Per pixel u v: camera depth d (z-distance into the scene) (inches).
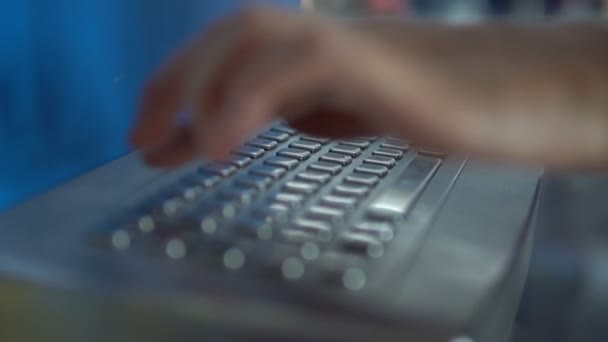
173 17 17.4
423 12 35.1
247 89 9.3
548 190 32.5
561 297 28.2
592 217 30.8
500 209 10.9
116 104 15.1
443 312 7.7
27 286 8.4
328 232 9.4
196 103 9.5
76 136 14.0
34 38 12.8
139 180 11.6
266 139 13.3
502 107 10.2
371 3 31.4
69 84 13.7
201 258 8.7
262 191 11.0
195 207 10.3
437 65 10.4
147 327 8.0
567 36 11.5
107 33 14.8
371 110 10.1
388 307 7.7
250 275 8.3
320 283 8.1
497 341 8.6
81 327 8.2
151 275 8.3
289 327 7.6
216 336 7.8
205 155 9.4
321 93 10.0
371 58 9.9
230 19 9.9
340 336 7.4
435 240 9.5
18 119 12.5
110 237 9.3
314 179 11.5
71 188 11.3
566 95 10.4
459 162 12.8
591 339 27.3
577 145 10.5
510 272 8.9
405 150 13.2
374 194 11.0
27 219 10.0
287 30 9.8
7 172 12.4
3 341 8.6
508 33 11.3
